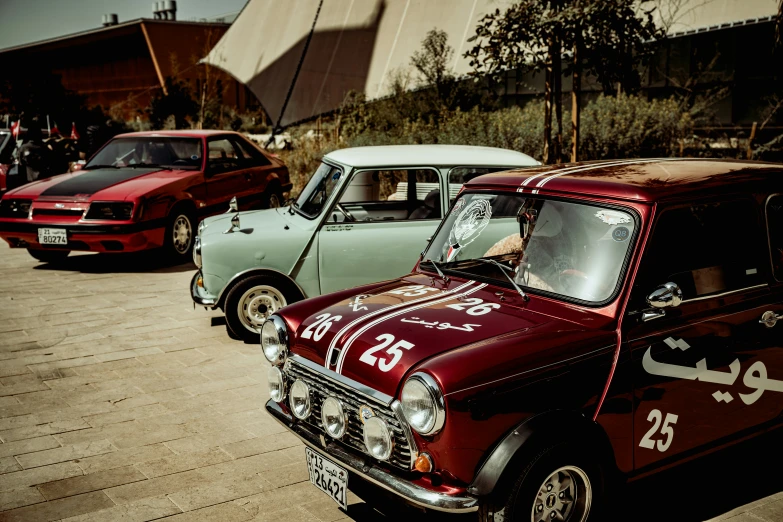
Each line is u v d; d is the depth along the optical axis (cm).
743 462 429
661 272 331
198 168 1038
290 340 368
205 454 446
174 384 564
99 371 593
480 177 421
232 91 4284
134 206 923
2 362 614
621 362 315
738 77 1545
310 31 2158
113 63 5175
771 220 374
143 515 374
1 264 1028
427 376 284
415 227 639
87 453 448
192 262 1030
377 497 383
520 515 288
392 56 1803
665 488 396
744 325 357
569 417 298
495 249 384
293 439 468
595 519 318
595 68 883
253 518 369
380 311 352
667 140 1242
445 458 286
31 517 372
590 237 343
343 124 1823
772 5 1055
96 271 978
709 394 349
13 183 1481
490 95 1596
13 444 460
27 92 2288
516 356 295
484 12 1535
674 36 1166
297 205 683
